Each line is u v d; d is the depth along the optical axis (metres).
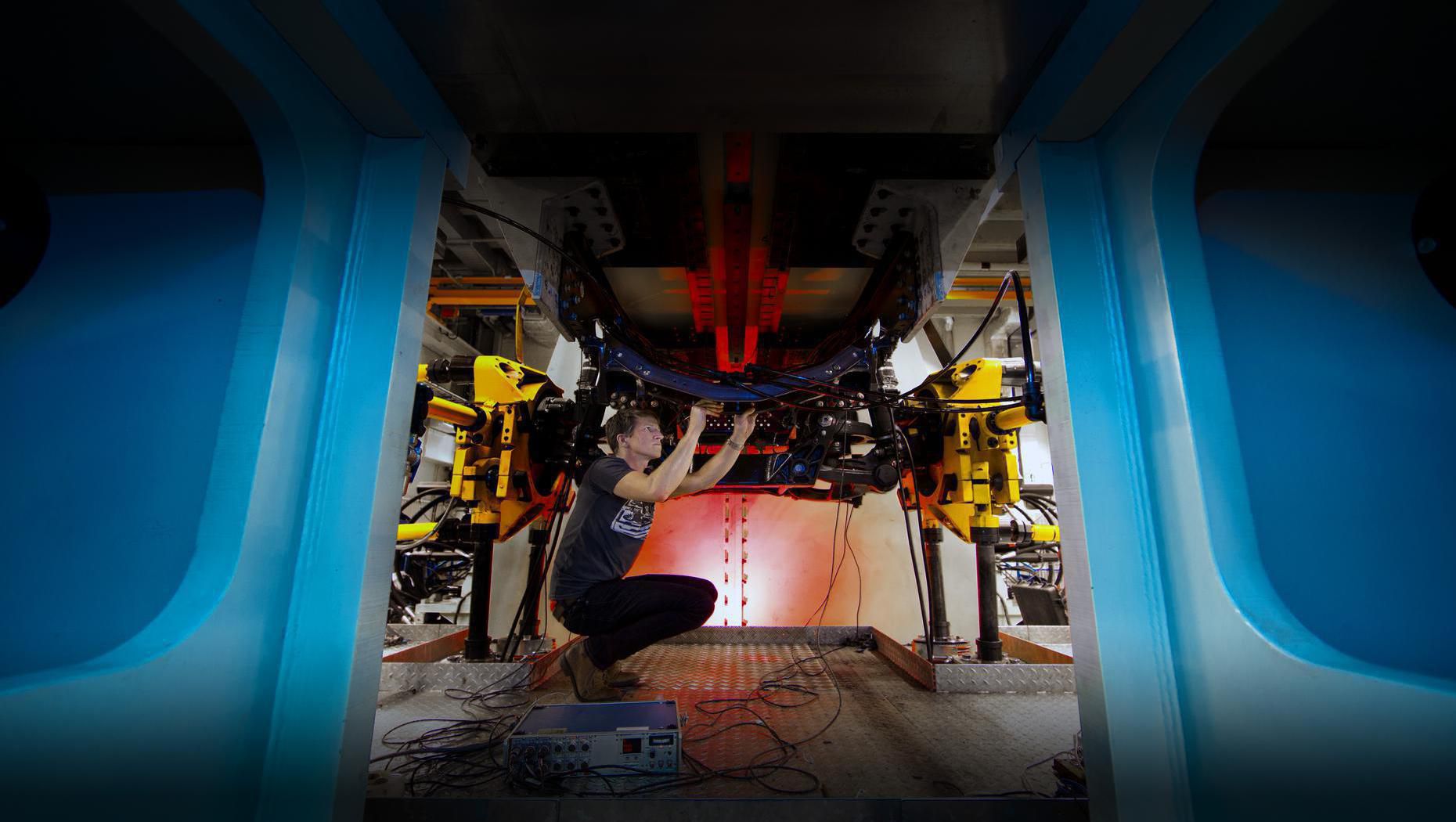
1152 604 1.32
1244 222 1.52
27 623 1.28
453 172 1.76
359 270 1.49
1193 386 1.29
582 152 2.38
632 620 2.36
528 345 5.91
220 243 1.52
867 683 2.99
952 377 3.41
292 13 1.21
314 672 1.29
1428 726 0.88
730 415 2.88
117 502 1.34
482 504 3.23
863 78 1.63
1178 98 1.28
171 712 1.08
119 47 1.29
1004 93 1.70
